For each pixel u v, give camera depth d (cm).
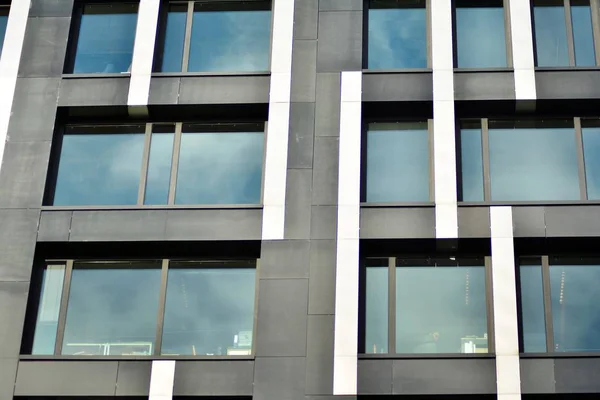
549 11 3019
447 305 2688
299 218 2700
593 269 2709
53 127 2889
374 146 2878
